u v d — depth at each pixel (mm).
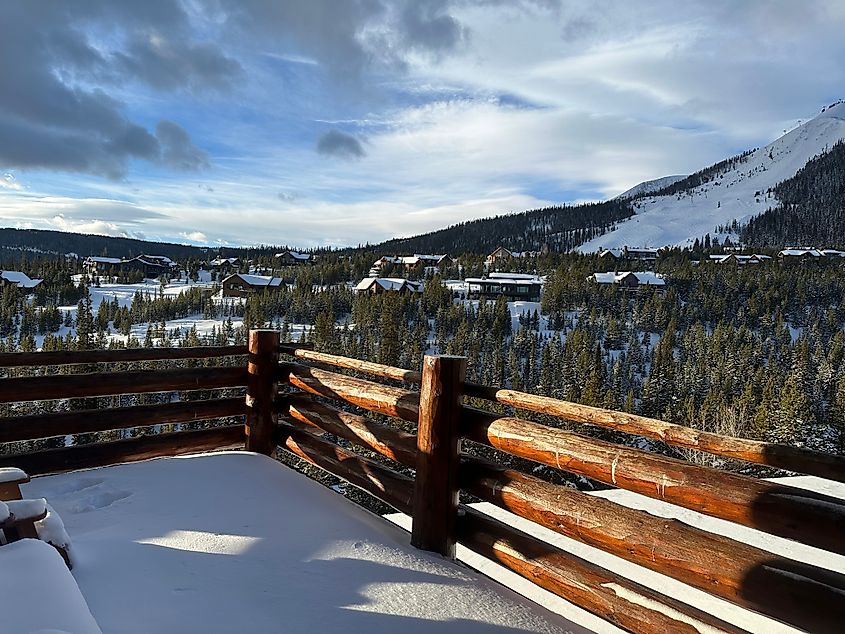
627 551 1852
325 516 2699
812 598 1428
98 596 1816
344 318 68750
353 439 3080
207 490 2973
